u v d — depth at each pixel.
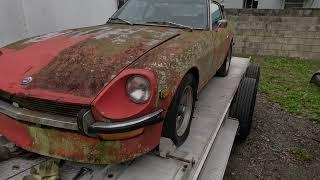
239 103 3.89
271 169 3.67
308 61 10.12
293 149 4.17
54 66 2.19
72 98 1.95
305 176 3.57
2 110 2.14
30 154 2.31
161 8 3.67
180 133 2.63
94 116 1.93
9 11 4.66
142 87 1.98
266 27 10.41
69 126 1.95
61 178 2.09
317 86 7.21
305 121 5.16
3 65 2.33
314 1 13.01
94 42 2.52
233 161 3.78
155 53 2.32
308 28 10.09
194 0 3.76
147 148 2.13
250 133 4.56
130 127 1.93
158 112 2.06
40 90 2.03
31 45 2.57
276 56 10.62
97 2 6.37
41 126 2.05
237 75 4.96
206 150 2.57
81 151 2.03
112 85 1.97
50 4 5.30
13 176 2.07
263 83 7.31
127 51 2.33
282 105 5.86
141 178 2.11
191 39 2.90
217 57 3.79
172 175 2.14
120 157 2.04
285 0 13.30
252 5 13.68
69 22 5.76
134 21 3.60
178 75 2.29
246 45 10.77
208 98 3.78
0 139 2.43
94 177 2.11
